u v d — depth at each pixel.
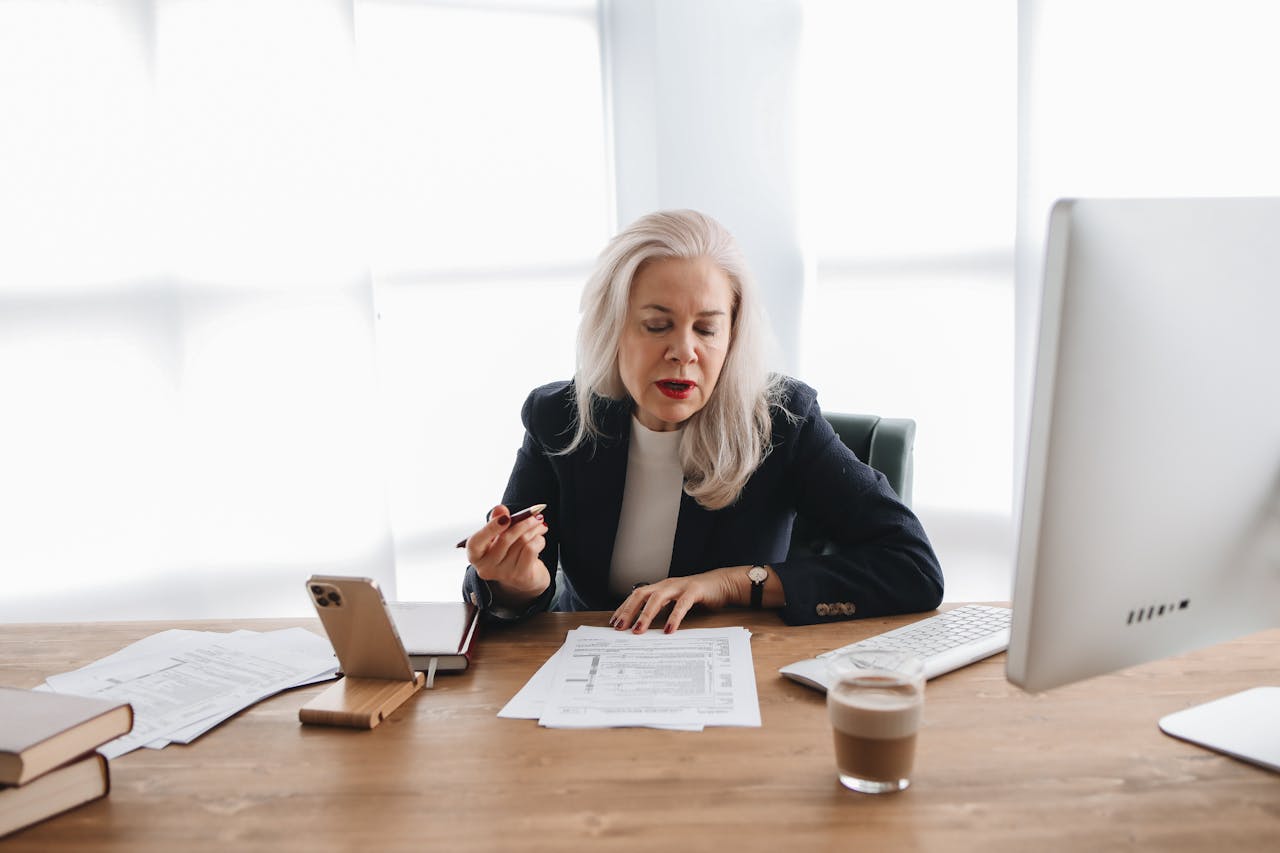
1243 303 0.86
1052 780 0.95
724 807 0.91
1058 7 2.53
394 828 0.89
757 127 3.02
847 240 2.96
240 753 1.05
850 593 1.45
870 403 2.95
